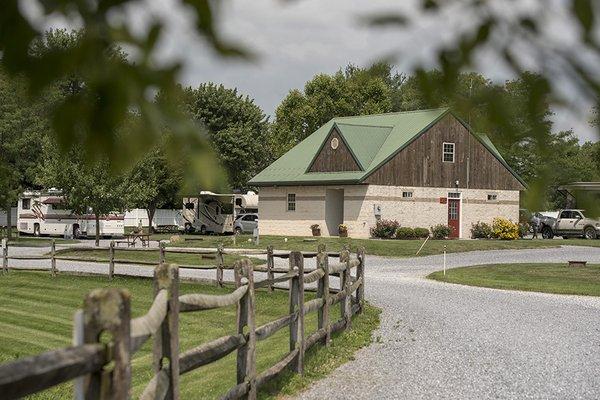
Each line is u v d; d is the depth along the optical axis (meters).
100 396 4.98
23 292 28.47
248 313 10.49
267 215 61.62
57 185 50.31
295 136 95.69
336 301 16.88
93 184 49.31
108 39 1.80
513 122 2.13
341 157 57.59
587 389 12.73
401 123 60.75
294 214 59.81
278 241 53.66
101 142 1.89
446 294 27.28
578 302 25.62
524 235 62.62
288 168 61.84
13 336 20.34
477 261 43.78
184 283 28.80
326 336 15.78
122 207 51.19
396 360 14.86
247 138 82.50
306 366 13.80
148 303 25.66
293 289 13.44
